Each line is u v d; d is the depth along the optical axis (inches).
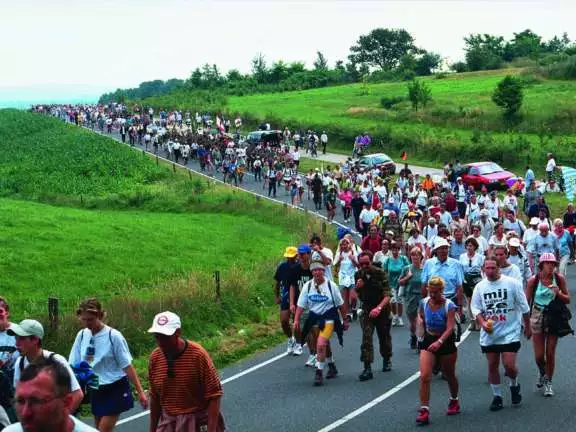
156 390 332.5
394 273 778.8
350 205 1590.8
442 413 495.2
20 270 1123.3
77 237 1408.7
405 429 466.0
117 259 1240.8
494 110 3083.2
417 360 642.8
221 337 767.7
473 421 474.9
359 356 672.4
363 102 4249.5
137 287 1064.8
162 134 3149.6
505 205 1269.7
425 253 868.6
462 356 647.1
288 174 2111.2
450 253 795.4
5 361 382.6
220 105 4483.3
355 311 824.3
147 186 2381.9
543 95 3380.9
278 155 2422.5
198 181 2228.1
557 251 836.0
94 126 4175.7
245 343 747.4
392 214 1191.6
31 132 4072.3
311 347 632.4
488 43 6077.8
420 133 2775.6
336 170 1921.8
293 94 5088.6
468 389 548.7
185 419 329.1
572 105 2962.6
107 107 4626.0
